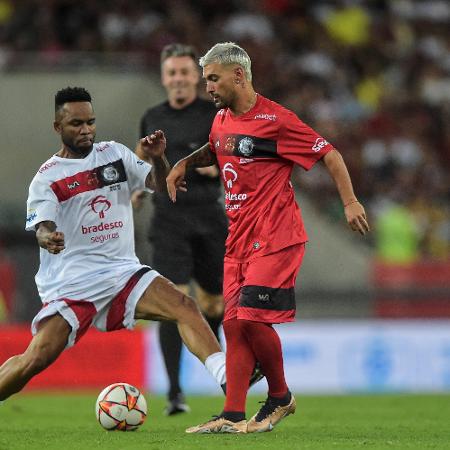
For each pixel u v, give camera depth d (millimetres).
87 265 24531
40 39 66188
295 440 22609
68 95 23969
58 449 21234
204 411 33875
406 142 72062
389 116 74062
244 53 23594
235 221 23672
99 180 24469
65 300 24203
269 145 23312
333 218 63906
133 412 25000
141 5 69438
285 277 23188
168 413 31953
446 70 79625
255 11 74312
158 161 24562
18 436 24516
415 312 57156
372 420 30859
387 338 51438
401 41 80125
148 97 61156
